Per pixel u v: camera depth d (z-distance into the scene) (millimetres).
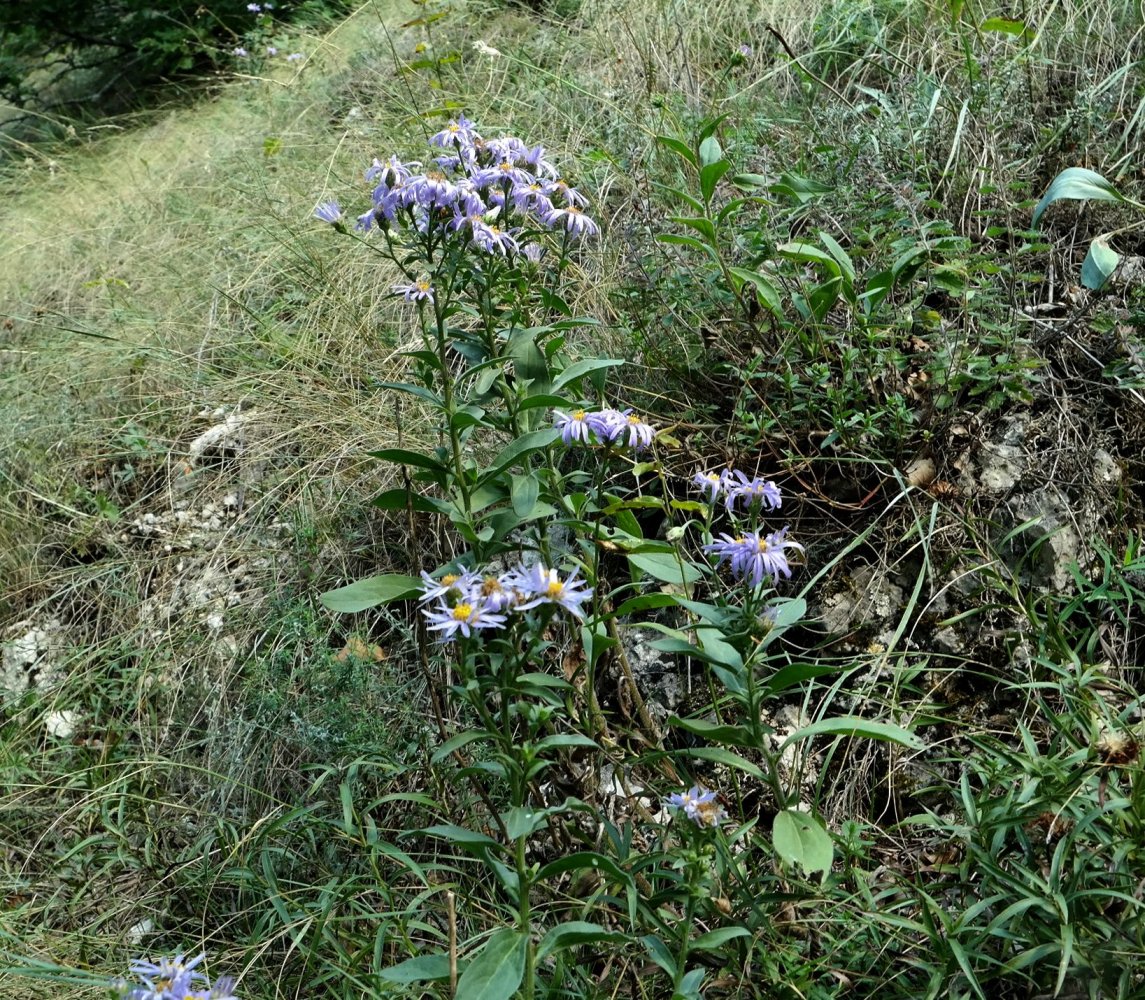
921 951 2072
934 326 2906
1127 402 2826
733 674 2049
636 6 4895
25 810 3117
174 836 2926
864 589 2746
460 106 4430
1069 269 3145
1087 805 1993
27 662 3619
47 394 4395
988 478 2789
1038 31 3605
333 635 3150
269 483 3600
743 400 2926
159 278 4828
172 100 7855
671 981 2154
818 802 2297
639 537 2461
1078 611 2609
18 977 2492
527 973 1838
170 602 3496
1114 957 1838
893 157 3342
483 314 2422
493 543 2293
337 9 7355
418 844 2658
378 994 2123
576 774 2539
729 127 3928
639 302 3232
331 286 4020
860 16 4281
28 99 9844
